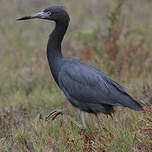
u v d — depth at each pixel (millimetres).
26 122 11289
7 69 16547
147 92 12195
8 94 14508
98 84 10547
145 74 15211
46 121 10750
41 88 14648
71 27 21750
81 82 10633
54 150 9023
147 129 8891
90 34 19359
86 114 11664
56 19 11500
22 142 9938
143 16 23031
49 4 24469
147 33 20219
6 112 11953
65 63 11070
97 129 10383
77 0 25422
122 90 10508
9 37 20766
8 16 23406
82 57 16266
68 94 10938
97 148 8977
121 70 15070
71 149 9109
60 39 11500
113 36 15992
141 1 25312
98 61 15375
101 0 25062
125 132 9531
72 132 9992
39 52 18203
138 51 16312
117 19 16391
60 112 10922
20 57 17625
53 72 11422
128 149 8875
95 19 22562
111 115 10797
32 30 21797
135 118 10609
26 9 23891
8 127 10945
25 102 13188
